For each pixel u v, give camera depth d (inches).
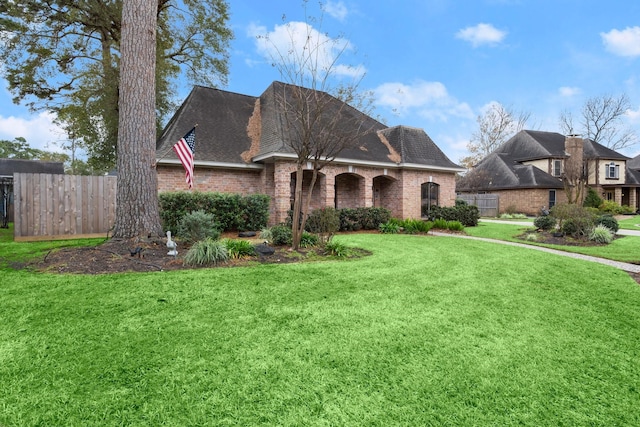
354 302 173.9
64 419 84.7
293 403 93.1
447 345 130.4
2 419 84.0
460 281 223.5
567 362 121.4
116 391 95.7
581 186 837.2
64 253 254.1
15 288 177.8
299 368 110.3
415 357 120.3
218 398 94.2
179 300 166.2
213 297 172.4
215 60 733.3
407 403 95.0
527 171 1144.8
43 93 636.1
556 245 434.3
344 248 306.3
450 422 88.2
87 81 650.2
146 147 293.7
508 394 101.1
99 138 721.0
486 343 133.6
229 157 539.2
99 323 138.6
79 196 403.5
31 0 551.2
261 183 565.6
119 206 289.0
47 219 383.9
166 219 398.9
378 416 89.1
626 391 104.9
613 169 1301.7
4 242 358.0
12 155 1876.2
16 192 367.2
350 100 362.9
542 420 90.6
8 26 555.2
